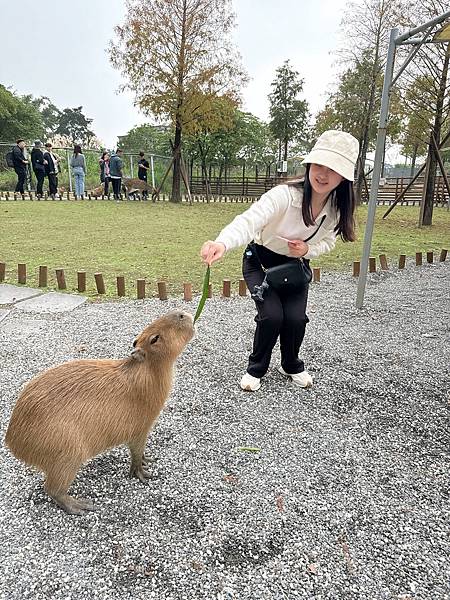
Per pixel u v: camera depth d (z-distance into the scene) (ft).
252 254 10.46
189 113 55.52
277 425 9.82
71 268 22.88
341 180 8.89
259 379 11.33
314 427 9.79
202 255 8.20
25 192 60.64
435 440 9.45
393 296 20.02
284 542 6.76
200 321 15.94
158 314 16.49
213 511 7.33
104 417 7.00
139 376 7.23
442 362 13.19
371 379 12.02
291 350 11.17
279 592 5.97
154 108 55.72
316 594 5.97
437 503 7.67
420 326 16.21
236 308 17.52
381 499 7.72
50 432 6.68
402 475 8.35
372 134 59.26
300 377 11.50
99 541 6.67
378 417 10.24
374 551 6.67
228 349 13.58
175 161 59.52
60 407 6.77
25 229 33.94
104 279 21.03
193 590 5.95
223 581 6.09
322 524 7.14
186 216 46.11
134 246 29.22
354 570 6.34
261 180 84.99
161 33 52.49
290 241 9.64
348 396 11.12
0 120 103.14
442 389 11.57
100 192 60.29
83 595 5.83
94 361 7.50
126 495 7.64
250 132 96.22
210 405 10.52
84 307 17.06
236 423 9.84
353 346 14.23
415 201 78.69
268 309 10.40
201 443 9.12
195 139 82.79
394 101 38.81
